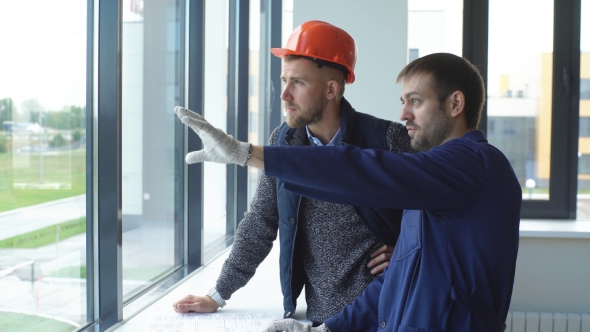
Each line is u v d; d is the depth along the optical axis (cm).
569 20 388
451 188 108
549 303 351
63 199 163
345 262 157
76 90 166
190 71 251
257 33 398
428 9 386
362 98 365
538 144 395
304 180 106
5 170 140
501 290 114
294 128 164
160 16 241
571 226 363
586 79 390
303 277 166
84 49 168
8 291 143
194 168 255
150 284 225
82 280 172
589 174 392
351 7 363
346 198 108
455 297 111
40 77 152
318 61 149
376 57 363
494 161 113
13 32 142
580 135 391
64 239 164
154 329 155
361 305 141
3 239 141
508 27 391
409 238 121
